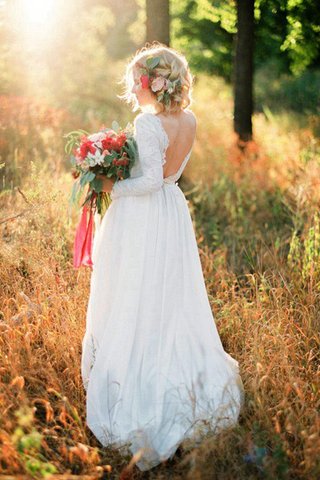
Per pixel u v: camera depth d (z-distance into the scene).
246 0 7.70
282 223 6.06
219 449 2.81
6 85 8.91
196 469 2.65
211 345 3.24
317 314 3.97
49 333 3.54
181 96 2.97
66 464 2.80
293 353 3.52
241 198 6.55
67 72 11.80
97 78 12.12
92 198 3.21
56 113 8.20
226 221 6.26
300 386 3.22
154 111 3.05
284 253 5.21
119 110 10.68
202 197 6.62
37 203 4.56
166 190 3.10
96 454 2.72
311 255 4.41
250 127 8.22
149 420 2.93
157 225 3.02
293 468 2.83
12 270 4.32
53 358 3.53
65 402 2.95
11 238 4.59
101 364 3.06
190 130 3.10
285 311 3.96
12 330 3.47
